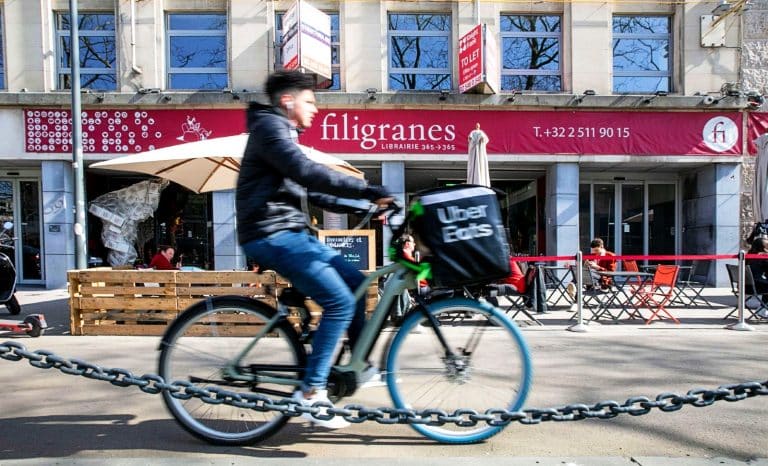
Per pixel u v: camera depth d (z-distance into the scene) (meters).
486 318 2.83
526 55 11.84
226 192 11.08
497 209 2.59
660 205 12.95
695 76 11.44
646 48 11.82
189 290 6.07
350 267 2.75
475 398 2.86
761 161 8.74
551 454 2.74
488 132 11.27
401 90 11.72
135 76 11.31
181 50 11.66
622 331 6.21
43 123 11.06
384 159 11.29
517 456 2.68
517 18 11.80
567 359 4.80
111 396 3.68
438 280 2.55
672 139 11.35
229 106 11.11
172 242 12.57
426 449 2.78
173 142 11.14
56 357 2.81
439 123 11.27
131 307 6.07
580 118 11.31
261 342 2.79
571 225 11.41
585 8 11.46
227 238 11.12
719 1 11.40
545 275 9.19
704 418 3.25
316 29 10.55
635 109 11.29
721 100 11.22
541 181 13.20
